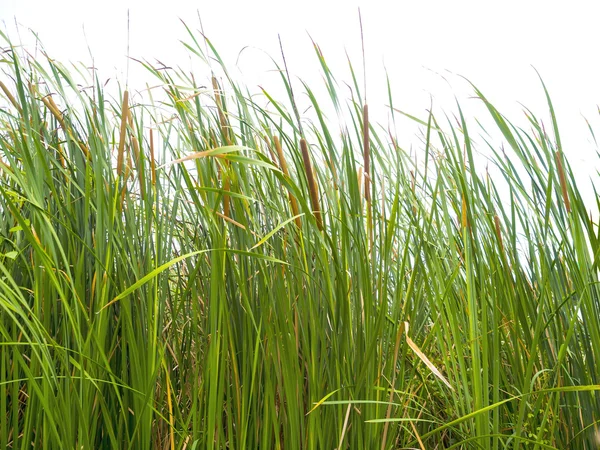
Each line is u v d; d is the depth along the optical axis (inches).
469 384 58.7
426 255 50.3
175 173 55.1
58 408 43.2
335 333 47.4
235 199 47.1
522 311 55.9
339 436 48.3
